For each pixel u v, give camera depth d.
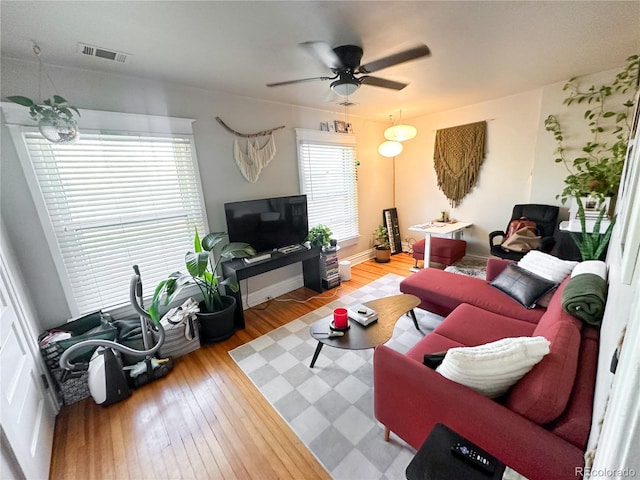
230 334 2.63
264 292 3.39
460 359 1.07
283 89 2.73
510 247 3.32
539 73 2.75
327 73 2.34
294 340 2.53
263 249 3.12
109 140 2.20
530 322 1.90
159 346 2.04
